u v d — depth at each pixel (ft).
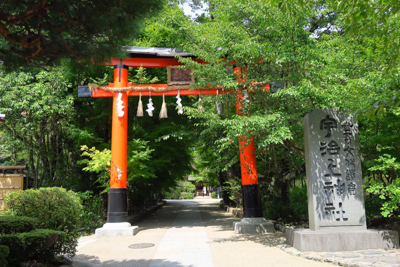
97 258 22.82
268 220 38.24
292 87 25.20
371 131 27.50
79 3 16.22
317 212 23.58
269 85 30.55
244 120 26.08
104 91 37.60
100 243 29.53
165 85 37.86
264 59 28.14
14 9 16.56
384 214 21.58
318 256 19.98
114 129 36.96
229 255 22.13
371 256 19.30
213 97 43.60
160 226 41.39
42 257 18.76
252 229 33.01
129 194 52.06
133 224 45.03
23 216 20.26
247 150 35.14
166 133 46.09
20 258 17.34
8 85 41.27
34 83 42.63
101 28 17.29
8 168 40.65
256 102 31.19
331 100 25.00
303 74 27.45
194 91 37.63
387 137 24.43
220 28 32.60
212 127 31.12
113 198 35.42
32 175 51.42
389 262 17.49
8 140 45.98
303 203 37.81
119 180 35.88
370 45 26.21
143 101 47.62
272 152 36.01
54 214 22.52
